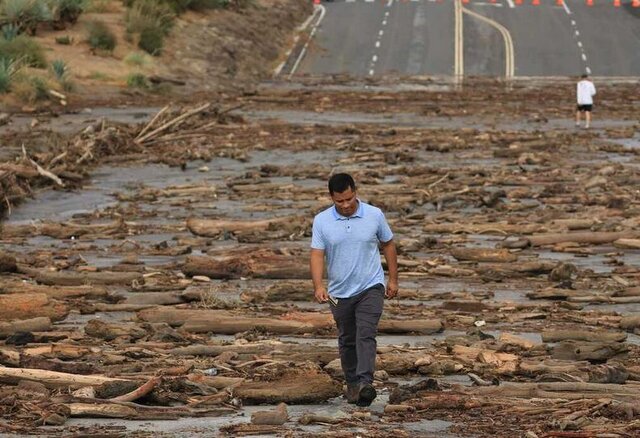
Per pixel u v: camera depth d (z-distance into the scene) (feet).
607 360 65.10
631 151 204.74
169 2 370.12
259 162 194.08
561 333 71.92
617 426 47.91
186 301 87.15
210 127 233.14
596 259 110.83
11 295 78.64
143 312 77.87
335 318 53.52
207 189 159.84
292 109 282.36
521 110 280.51
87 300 87.76
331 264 52.85
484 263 105.50
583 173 176.35
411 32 413.39
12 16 314.96
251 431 47.85
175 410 51.90
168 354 66.69
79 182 170.71
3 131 218.38
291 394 54.03
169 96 300.40
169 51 343.05
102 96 286.46
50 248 118.62
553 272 98.53
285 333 75.20
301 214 140.67
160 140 215.92
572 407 51.90
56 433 47.78
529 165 188.65
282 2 438.81
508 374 61.36
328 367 60.90
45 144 198.49
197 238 122.31
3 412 51.01
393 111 278.67
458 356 64.90
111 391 54.29
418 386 55.57
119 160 194.08
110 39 327.06
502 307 85.66
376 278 52.80
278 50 390.63
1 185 148.46
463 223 131.54
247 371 60.80
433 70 370.12
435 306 86.63
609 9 448.65
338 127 239.30
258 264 98.63
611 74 369.91
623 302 88.48
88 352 65.62
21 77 271.90
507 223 129.29
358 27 422.00
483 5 453.99
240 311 81.82
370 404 53.26
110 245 120.06
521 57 384.88
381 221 53.06
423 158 197.77
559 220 125.90
